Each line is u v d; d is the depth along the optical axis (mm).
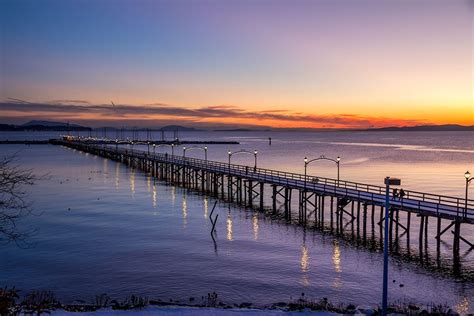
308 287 29250
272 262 34406
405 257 35531
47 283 29969
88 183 81125
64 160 132625
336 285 29578
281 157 164000
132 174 96625
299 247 38594
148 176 93312
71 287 29266
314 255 36188
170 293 28281
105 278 30938
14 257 35469
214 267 33250
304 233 43625
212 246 38906
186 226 46562
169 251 37469
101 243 39812
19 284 29766
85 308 22156
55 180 84562
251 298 27438
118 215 52219
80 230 44688
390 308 22828
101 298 26188
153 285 29672
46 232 43719
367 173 104438
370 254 36438
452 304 26344
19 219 49250
